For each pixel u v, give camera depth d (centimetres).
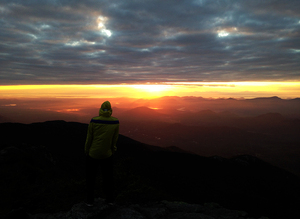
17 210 466
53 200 661
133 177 809
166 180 3347
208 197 2833
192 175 4981
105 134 435
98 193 696
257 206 3066
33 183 916
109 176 472
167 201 682
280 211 3048
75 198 669
